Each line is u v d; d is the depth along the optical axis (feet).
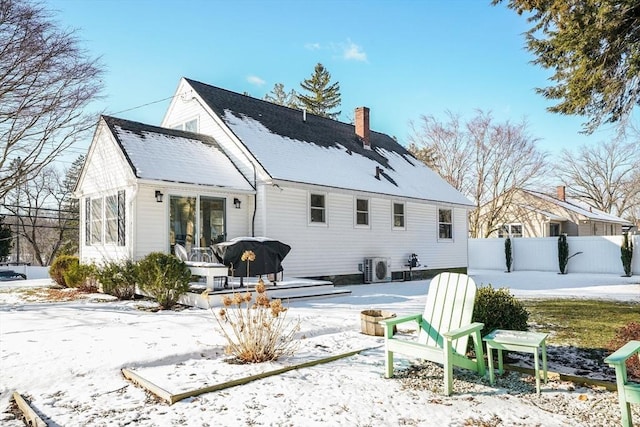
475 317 17.83
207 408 13.05
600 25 23.95
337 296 39.19
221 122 47.39
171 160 40.65
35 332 22.26
